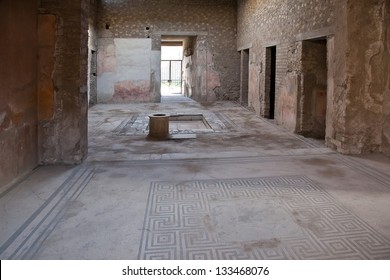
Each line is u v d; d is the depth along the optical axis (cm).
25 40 438
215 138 704
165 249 267
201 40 1363
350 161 512
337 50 561
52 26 475
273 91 980
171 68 2192
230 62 1384
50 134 492
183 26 1352
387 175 446
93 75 1298
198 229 301
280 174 452
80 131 499
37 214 331
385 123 548
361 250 265
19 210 340
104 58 1335
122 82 1355
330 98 596
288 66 790
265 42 961
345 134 548
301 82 728
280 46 838
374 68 539
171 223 312
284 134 743
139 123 890
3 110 382
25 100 443
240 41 1298
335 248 268
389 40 536
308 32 680
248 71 1245
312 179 431
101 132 760
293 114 761
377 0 527
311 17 666
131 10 1326
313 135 739
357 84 539
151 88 1371
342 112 552
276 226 306
